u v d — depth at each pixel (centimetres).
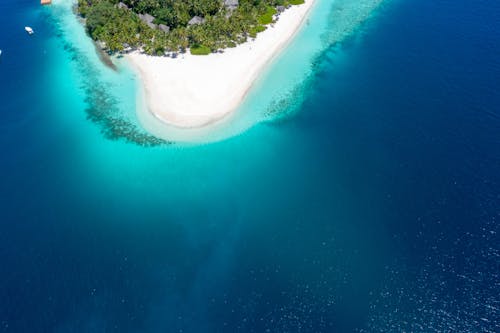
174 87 7019
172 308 3928
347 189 5109
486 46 8025
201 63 7612
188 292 4056
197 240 4584
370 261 4253
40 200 5172
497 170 5203
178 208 5006
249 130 6197
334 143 5859
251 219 4800
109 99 6912
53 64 8006
